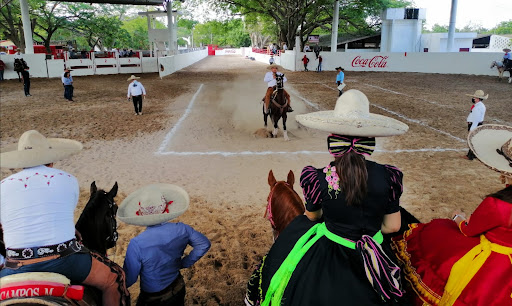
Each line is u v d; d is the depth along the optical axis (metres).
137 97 15.53
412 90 22.80
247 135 12.63
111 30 50.59
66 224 2.64
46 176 2.63
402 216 3.46
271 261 2.95
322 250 2.69
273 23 51.66
